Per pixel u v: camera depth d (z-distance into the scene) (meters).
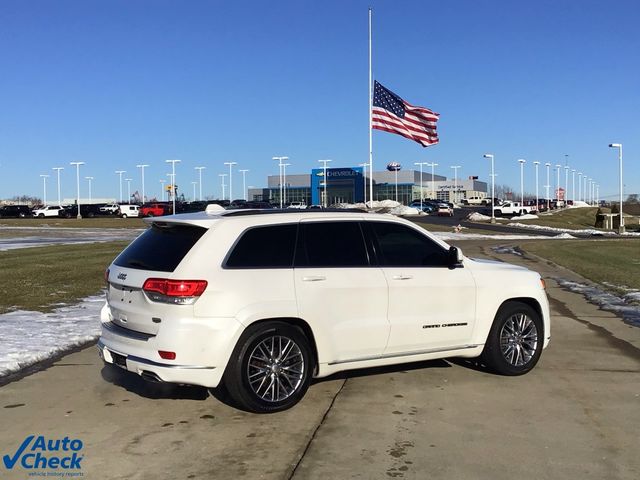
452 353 6.52
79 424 5.30
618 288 14.07
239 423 5.31
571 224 67.25
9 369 6.93
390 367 7.15
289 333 5.59
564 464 4.45
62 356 7.73
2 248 25.62
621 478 4.23
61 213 78.88
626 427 5.20
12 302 11.42
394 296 6.08
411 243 6.41
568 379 6.70
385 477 4.25
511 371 6.76
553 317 10.59
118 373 6.92
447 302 6.39
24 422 5.36
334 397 6.03
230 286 5.35
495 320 6.72
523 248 28.27
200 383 5.26
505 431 5.11
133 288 5.55
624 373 6.95
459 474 4.29
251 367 5.45
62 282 14.31
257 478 4.24
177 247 5.54
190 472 4.34
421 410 5.64
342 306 5.82
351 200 113.25
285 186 127.12
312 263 5.78
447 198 144.88
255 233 5.64
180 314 5.22
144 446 4.81
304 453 4.66
